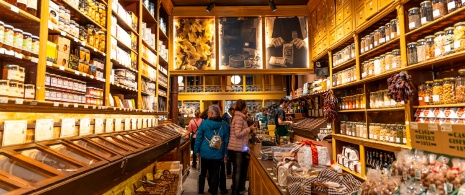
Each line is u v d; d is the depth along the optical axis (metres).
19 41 2.13
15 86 2.07
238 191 5.01
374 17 4.29
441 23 3.13
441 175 1.36
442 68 3.45
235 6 7.70
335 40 5.82
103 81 3.46
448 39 2.97
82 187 1.78
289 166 2.35
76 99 2.86
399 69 3.65
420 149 1.63
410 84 3.40
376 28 4.66
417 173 1.47
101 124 3.20
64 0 2.73
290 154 2.87
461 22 2.81
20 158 1.68
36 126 2.12
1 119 1.87
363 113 5.27
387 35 4.05
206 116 7.20
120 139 3.19
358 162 4.87
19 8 2.18
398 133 3.85
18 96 2.10
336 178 1.89
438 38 3.11
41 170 1.65
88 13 3.21
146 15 5.77
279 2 7.62
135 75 4.78
